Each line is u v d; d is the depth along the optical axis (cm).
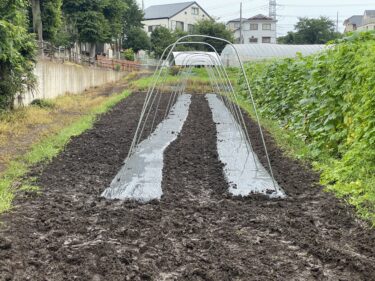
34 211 502
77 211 507
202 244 412
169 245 410
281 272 357
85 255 383
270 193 573
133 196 560
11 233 431
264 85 1499
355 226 455
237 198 559
